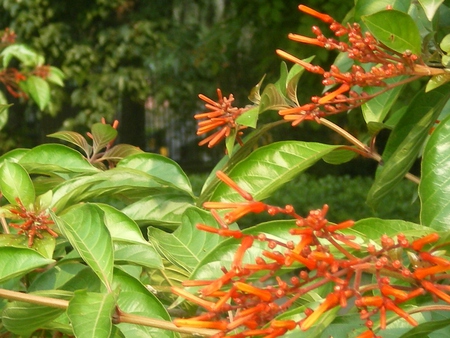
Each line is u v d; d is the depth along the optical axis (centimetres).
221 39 409
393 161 74
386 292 55
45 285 77
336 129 84
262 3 360
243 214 57
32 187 75
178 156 573
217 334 56
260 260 57
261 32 380
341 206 365
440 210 64
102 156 97
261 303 57
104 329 61
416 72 69
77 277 74
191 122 566
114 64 466
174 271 82
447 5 92
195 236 74
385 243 57
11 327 68
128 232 74
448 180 65
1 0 464
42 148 86
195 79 477
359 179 404
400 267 57
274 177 74
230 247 65
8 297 64
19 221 80
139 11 495
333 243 58
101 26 486
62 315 73
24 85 203
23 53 199
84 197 82
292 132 430
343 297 55
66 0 469
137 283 70
